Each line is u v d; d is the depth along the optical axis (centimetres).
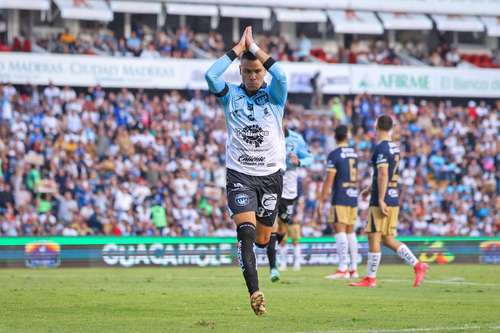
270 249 3803
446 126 8794
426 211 7700
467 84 9338
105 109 7862
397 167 3566
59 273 4547
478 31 10231
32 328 2028
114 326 2064
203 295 2952
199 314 2347
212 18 9525
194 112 8131
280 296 2952
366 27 9438
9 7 8406
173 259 5516
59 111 7781
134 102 8000
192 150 7675
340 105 8631
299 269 5019
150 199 6838
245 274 2091
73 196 6819
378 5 9594
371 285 3512
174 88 8556
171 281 3784
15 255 5269
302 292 3152
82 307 2530
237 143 2239
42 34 9012
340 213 4169
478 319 2238
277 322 2152
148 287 3362
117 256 5412
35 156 7138
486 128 9025
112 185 6831
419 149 8362
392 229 3550
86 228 6631
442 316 2309
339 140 4228
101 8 8681
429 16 9788
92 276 4219
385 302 2730
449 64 9750
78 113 7725
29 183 6912
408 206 7631
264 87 2259
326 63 8969
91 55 8319
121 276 4222
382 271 4847
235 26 9731
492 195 8219
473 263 5931
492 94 9400
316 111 8981
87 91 8575
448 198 7969
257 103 2238
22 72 8088
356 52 9400
